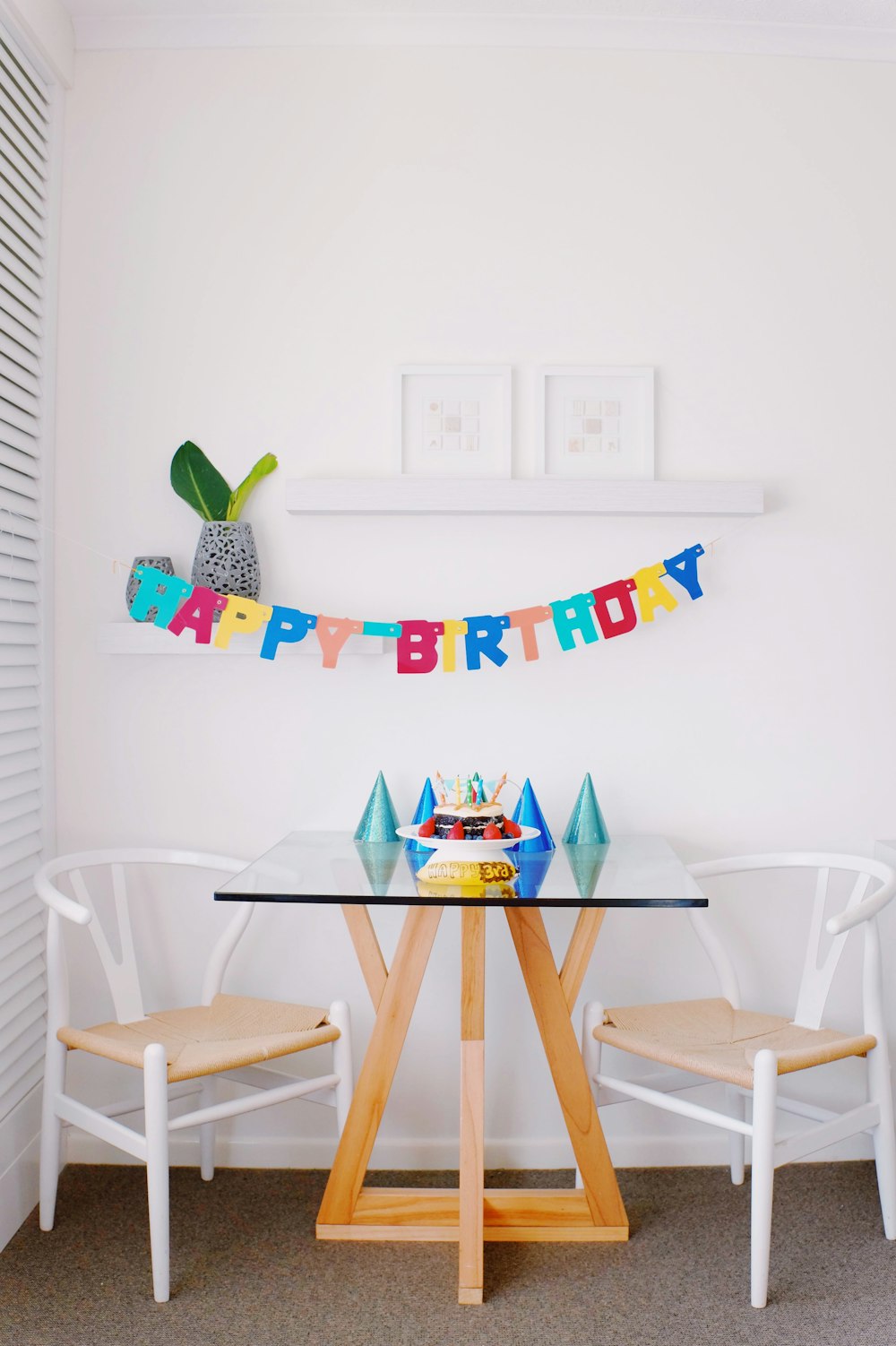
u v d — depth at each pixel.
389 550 2.29
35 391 2.17
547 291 2.29
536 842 2.10
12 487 2.04
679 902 1.64
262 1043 1.88
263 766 2.30
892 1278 1.86
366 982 2.02
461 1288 1.79
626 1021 2.03
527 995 2.30
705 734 2.31
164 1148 1.76
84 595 2.29
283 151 2.29
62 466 2.29
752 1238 1.78
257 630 2.19
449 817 1.88
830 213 2.32
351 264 2.29
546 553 2.30
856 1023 2.33
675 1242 1.97
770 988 2.33
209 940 2.31
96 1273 1.86
